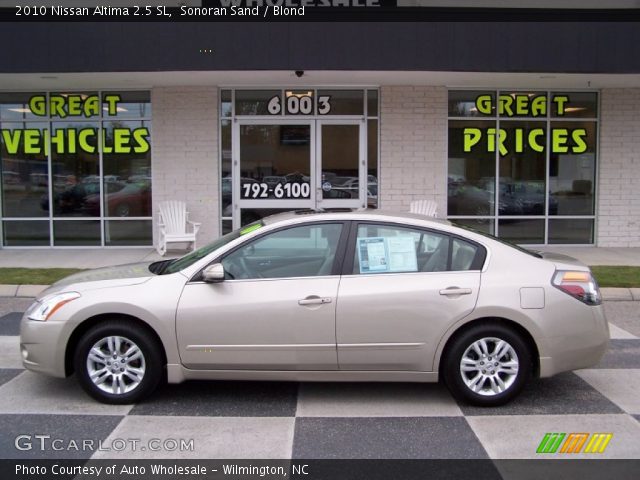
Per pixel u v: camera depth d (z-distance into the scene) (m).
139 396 4.89
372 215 5.07
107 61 10.80
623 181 13.09
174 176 12.73
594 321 4.86
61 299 4.89
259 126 12.74
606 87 12.88
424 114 12.73
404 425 4.55
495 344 4.82
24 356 4.98
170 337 4.78
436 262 4.93
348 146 12.80
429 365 4.81
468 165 13.04
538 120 13.03
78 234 13.12
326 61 10.81
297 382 5.48
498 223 13.14
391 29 10.79
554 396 5.17
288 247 4.96
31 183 13.09
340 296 4.76
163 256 11.96
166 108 12.64
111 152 12.95
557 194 13.20
